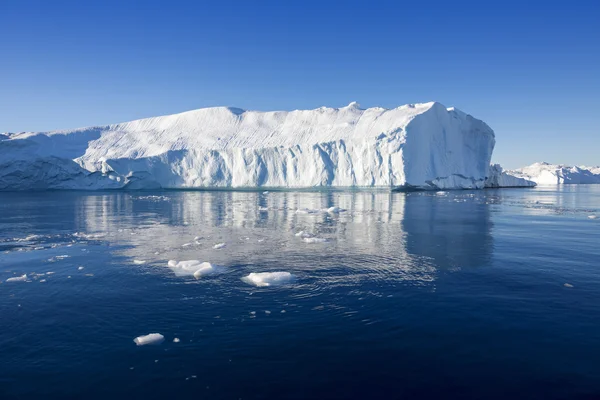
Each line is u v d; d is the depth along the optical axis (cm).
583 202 3841
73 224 2098
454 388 559
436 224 2083
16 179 5416
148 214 2608
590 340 691
